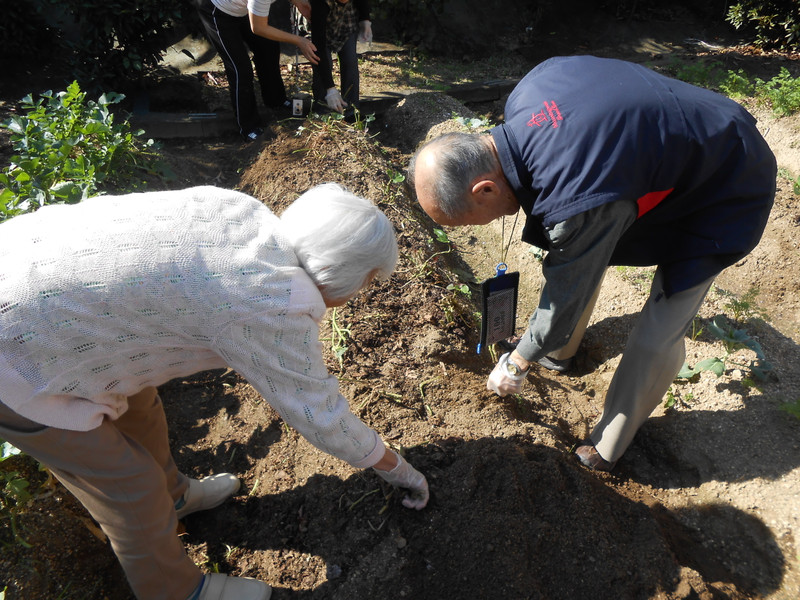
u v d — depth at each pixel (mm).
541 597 2064
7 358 1377
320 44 4773
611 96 1792
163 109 5625
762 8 7570
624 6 8328
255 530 2334
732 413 2889
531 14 8094
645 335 2336
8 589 2059
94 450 1549
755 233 2064
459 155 1835
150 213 1453
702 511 2592
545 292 2043
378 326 3107
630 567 2217
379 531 2242
